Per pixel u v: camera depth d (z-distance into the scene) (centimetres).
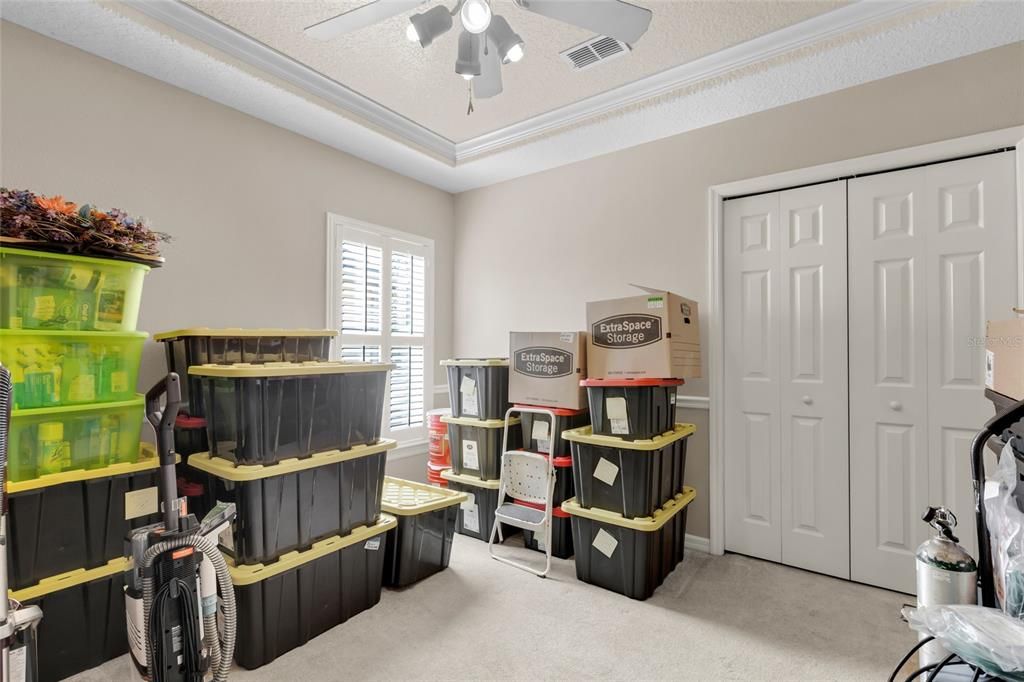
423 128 332
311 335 236
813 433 269
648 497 242
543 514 278
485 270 402
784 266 279
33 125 209
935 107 236
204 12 219
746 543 289
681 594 245
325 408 218
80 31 210
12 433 169
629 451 242
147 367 242
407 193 380
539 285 371
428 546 262
